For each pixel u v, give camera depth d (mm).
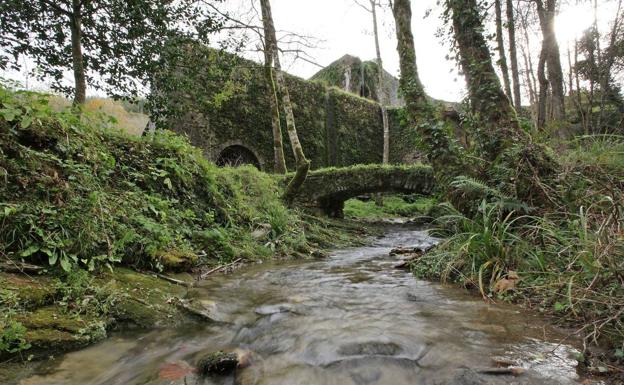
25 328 1816
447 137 4562
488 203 3791
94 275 2793
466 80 4734
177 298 2844
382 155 22922
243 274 4180
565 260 2758
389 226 12508
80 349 1994
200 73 9406
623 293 2064
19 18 6059
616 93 11766
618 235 2285
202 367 1785
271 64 10430
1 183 2814
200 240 4820
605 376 1558
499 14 7527
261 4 9219
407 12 5215
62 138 3742
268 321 2484
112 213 3568
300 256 5840
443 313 2518
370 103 22969
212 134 14602
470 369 1654
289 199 9227
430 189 11102
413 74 5027
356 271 4363
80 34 6773
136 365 1864
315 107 19688
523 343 1943
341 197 11867
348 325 2330
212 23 7816
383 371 1714
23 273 2465
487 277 3258
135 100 7863
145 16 7020
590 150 4207
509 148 3977
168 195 5012
